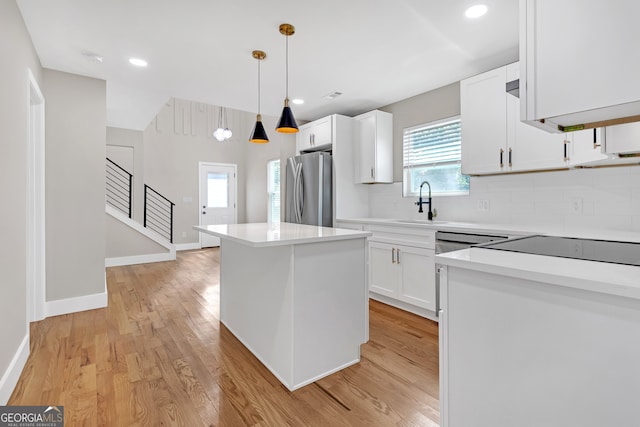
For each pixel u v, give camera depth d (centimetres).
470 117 281
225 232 217
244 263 240
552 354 96
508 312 105
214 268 508
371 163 384
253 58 275
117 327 272
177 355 223
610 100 89
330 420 156
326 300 198
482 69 296
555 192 258
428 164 358
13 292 187
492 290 109
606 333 86
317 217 388
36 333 257
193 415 159
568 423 93
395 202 391
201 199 718
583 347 90
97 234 320
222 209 743
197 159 712
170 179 680
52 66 290
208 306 329
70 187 305
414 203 367
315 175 392
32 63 244
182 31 233
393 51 262
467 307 116
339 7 204
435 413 162
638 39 85
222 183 744
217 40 245
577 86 94
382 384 188
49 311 296
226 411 163
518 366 103
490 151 268
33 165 282
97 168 318
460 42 248
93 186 317
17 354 192
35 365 207
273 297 200
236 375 198
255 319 223
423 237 288
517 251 131
